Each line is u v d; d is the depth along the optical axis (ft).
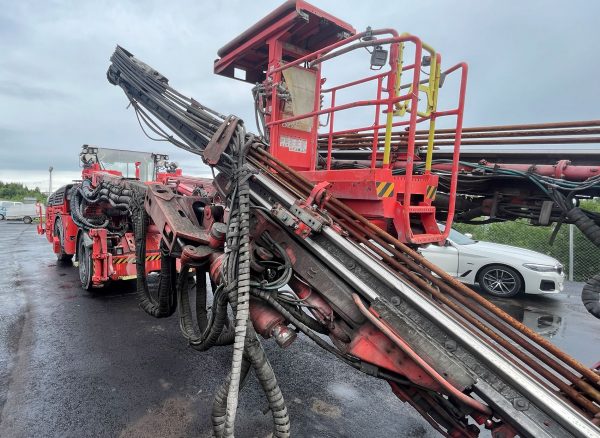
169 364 12.75
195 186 21.30
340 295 7.69
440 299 7.27
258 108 12.46
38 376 11.72
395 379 7.02
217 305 8.39
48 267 29.01
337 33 14.05
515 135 13.91
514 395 5.71
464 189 14.76
